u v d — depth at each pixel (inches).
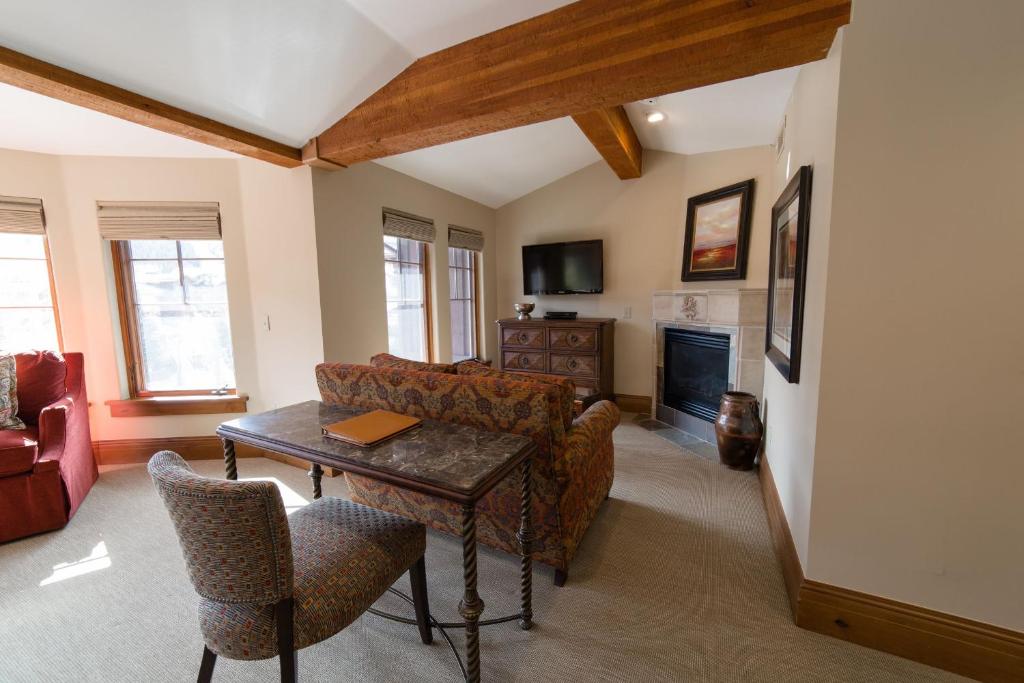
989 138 49.8
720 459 125.7
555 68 76.1
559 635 64.2
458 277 187.9
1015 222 49.6
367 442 58.6
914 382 55.6
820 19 56.7
